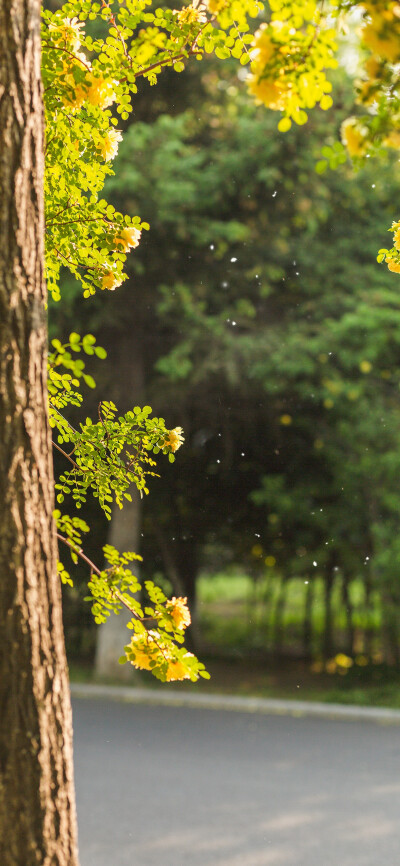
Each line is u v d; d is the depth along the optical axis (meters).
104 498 2.98
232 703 12.06
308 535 14.78
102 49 2.80
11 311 2.01
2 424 1.99
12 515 1.99
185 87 12.12
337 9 2.06
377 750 9.36
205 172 11.88
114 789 7.60
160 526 16.72
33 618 2.00
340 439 13.42
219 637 18.30
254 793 7.56
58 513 2.80
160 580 17.30
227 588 24.66
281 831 6.55
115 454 2.94
